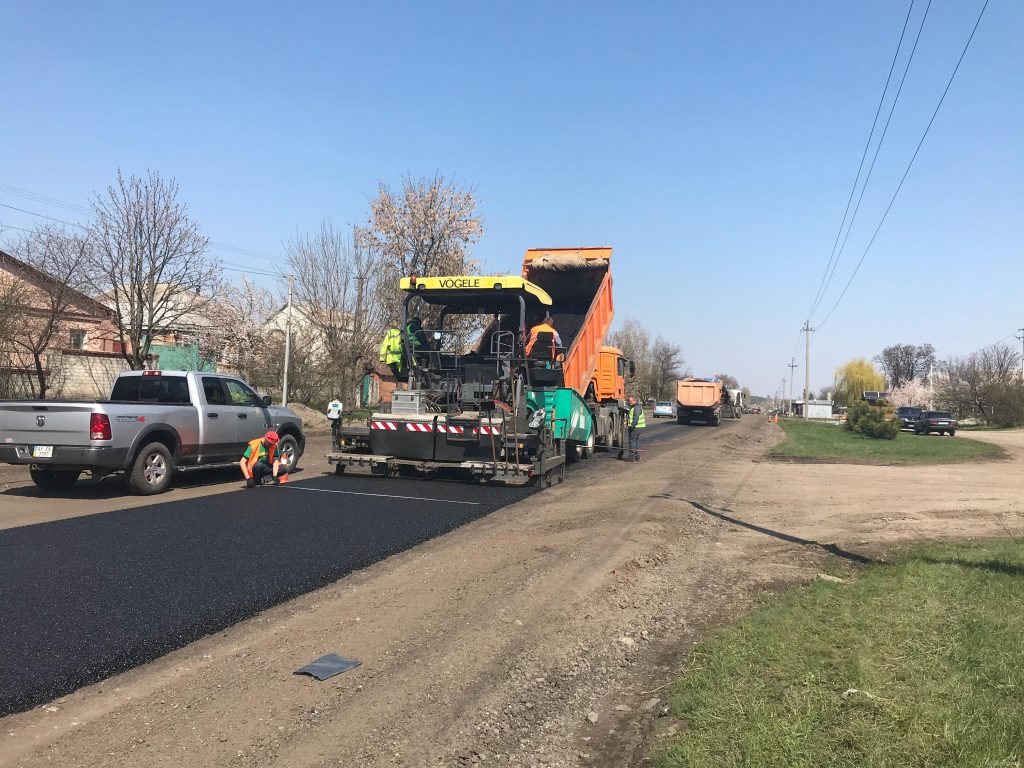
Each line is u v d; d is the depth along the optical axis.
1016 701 3.94
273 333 33.47
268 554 7.17
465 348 14.95
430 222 31.31
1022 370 59.94
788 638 5.11
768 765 3.30
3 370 20.05
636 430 18.31
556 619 5.56
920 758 3.35
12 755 3.34
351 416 28.02
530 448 12.15
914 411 48.88
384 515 9.39
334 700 4.03
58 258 21.61
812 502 12.11
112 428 10.19
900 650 4.82
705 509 10.89
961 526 10.09
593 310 15.73
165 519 8.79
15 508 9.53
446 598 5.95
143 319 25.41
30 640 4.74
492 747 3.65
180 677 4.27
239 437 12.34
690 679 4.41
